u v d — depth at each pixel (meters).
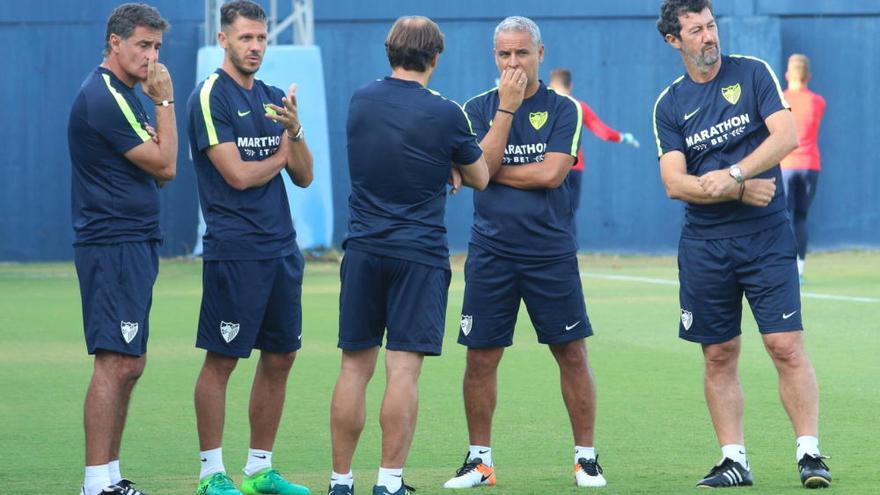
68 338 30.84
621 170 58.41
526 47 16.64
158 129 15.37
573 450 18.70
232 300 15.98
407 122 15.19
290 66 54.22
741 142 16.52
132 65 15.36
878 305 36.25
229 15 16.09
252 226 16.08
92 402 15.20
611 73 58.06
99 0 57.28
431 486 16.38
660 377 24.88
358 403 15.36
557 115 16.92
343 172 58.38
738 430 16.31
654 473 16.92
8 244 57.53
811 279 44.91
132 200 15.34
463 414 21.38
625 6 57.81
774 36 57.81
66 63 57.28
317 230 55.16
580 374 16.59
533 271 16.78
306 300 39.16
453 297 40.47
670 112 16.86
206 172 16.20
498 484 16.44
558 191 17.05
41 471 17.03
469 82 57.78
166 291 42.31
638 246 58.75
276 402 16.38
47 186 57.59
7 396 22.98
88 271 15.31
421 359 15.49
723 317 16.59
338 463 15.34
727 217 16.44
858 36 58.25
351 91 57.94
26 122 57.28
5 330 32.31
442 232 15.55
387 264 15.28
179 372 25.59
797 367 16.20
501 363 26.92
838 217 58.69
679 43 16.53
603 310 36.03
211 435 15.95
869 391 23.06
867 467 16.98
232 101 16.05
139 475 17.00
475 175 15.80
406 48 15.39
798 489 15.73
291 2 58.81
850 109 58.41
